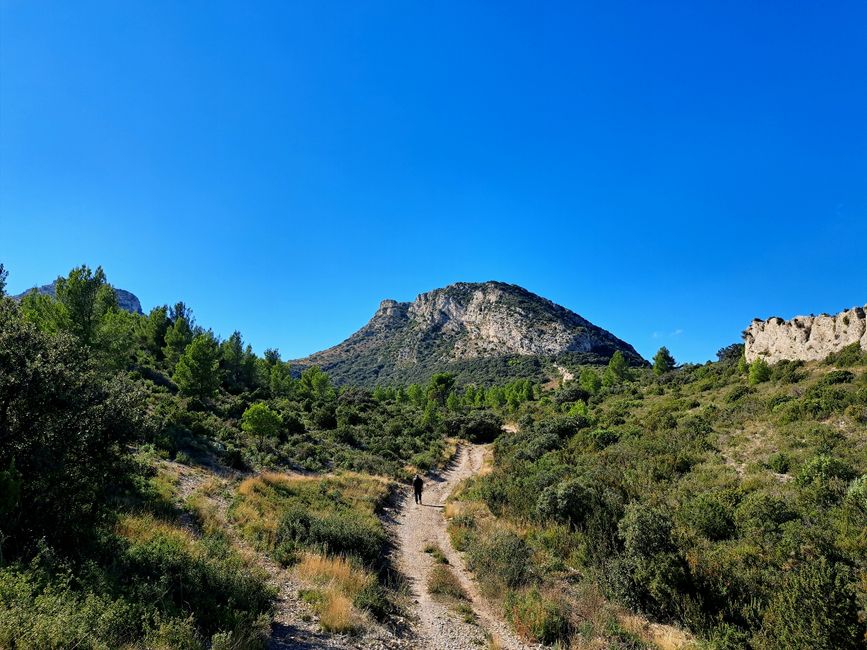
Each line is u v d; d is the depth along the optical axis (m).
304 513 14.91
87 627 5.11
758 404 30.94
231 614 7.34
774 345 44.28
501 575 12.75
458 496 25.77
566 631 9.98
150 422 9.78
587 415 45.53
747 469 20.14
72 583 6.61
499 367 151.00
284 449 31.47
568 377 119.88
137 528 10.22
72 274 28.28
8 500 6.89
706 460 22.64
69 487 8.22
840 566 9.91
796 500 15.38
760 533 13.49
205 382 41.12
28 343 8.32
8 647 4.43
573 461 27.34
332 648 7.69
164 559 8.25
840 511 13.56
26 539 7.23
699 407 37.22
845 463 16.61
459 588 12.62
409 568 14.27
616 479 19.75
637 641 9.49
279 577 10.57
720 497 16.80
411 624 9.88
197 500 14.50
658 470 21.92
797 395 29.27
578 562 13.80
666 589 10.62
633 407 46.19
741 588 10.52
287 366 72.75
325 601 9.36
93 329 28.47
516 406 75.69
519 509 19.22
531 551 14.55
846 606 7.75
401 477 30.66
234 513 14.41
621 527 13.02
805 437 22.16
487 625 10.42
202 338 41.78
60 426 8.12
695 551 12.27
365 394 79.31
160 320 62.53
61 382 8.33
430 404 64.50
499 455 38.09
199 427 28.27
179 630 6.11
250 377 65.56
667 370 70.75
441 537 18.30
